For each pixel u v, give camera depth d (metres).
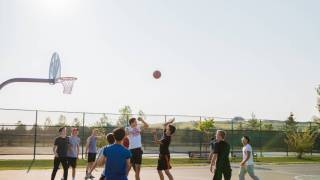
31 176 18.58
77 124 33.53
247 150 14.06
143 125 14.18
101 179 8.87
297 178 20.77
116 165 8.02
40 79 17.31
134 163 13.76
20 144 32.91
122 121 34.97
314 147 47.44
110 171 8.02
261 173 23.47
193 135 40.72
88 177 17.75
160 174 13.74
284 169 26.84
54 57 17.78
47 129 33.59
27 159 30.50
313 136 42.78
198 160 32.41
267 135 44.84
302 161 36.19
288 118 51.12
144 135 38.78
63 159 15.16
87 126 33.88
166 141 13.73
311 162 35.19
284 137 45.50
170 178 13.70
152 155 37.28
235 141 42.38
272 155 43.28
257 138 44.28
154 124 36.91
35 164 25.92
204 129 40.16
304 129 42.53
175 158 34.97
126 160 8.11
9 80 16.95
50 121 32.47
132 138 13.78
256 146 44.22
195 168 25.47
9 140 32.44
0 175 18.91
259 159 36.84
